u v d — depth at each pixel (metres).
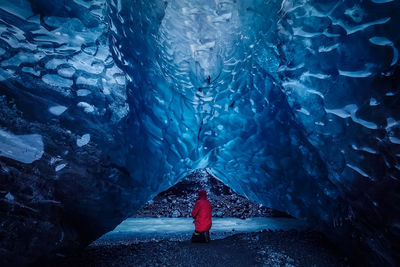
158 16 3.83
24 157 1.78
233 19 4.16
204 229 4.03
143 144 3.12
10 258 1.72
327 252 3.51
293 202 3.87
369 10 1.85
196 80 4.52
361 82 1.96
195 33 4.52
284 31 2.68
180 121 4.03
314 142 2.65
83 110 2.16
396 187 1.81
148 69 3.38
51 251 2.02
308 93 2.52
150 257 3.14
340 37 2.09
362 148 2.03
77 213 2.28
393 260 2.10
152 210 8.66
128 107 2.71
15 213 1.73
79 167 2.16
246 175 4.73
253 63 3.75
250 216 8.25
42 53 1.86
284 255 3.36
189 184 10.45
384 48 1.78
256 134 4.06
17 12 1.67
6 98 1.68
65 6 1.89
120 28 2.63
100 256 3.08
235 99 4.18
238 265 3.03
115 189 2.66
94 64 2.24
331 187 2.94
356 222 2.46
